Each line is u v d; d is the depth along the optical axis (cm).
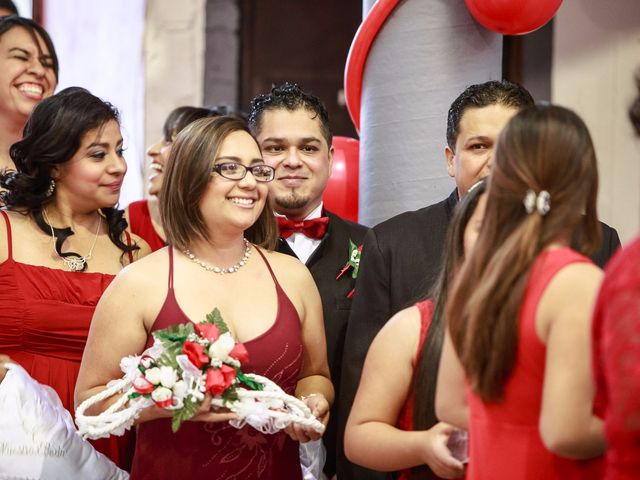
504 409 258
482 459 264
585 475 253
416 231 404
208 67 828
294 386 382
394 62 470
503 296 252
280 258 404
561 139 257
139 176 804
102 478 407
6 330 439
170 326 351
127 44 812
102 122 455
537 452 254
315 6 852
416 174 464
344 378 398
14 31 557
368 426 317
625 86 705
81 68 810
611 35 708
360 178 498
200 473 359
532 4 420
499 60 466
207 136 377
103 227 480
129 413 339
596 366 229
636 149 704
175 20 818
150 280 373
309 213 484
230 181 373
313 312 400
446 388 284
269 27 848
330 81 856
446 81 461
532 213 256
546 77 754
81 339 449
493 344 252
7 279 443
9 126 560
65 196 464
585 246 265
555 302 245
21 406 398
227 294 378
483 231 264
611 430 214
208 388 328
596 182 261
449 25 460
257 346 369
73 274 452
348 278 465
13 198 458
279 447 372
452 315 266
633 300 213
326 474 451
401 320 325
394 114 470
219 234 379
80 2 809
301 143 470
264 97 483
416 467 323
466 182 393
